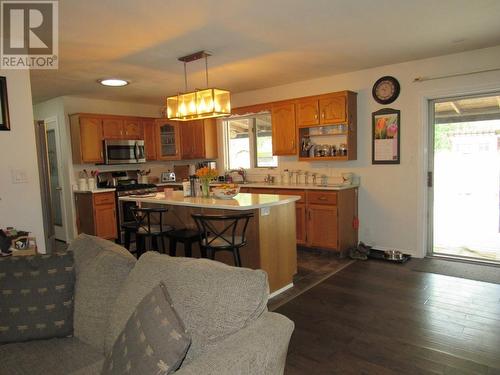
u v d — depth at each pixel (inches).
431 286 134.5
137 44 129.8
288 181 216.1
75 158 225.0
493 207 163.3
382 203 182.7
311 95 202.1
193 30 117.9
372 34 127.7
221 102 138.9
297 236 190.4
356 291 132.6
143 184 239.1
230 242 120.6
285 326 49.1
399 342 96.3
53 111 233.3
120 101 249.4
